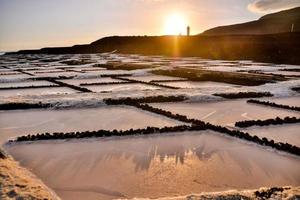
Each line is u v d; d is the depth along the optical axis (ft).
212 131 45.01
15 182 26.73
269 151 37.32
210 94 71.61
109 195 27.07
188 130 45.06
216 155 36.19
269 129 46.34
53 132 45.42
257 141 40.16
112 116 54.60
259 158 35.22
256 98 71.77
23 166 32.86
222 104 64.90
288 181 29.66
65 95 70.33
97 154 36.37
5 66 176.96
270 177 30.48
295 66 153.28
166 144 39.75
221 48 248.11
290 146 37.40
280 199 24.40
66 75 118.21
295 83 88.28
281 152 36.91
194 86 90.22
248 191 26.20
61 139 41.47
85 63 186.09
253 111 58.54
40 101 63.62
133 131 43.60
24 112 58.03
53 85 93.09
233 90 77.30
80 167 32.76
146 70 128.57
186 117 51.72
